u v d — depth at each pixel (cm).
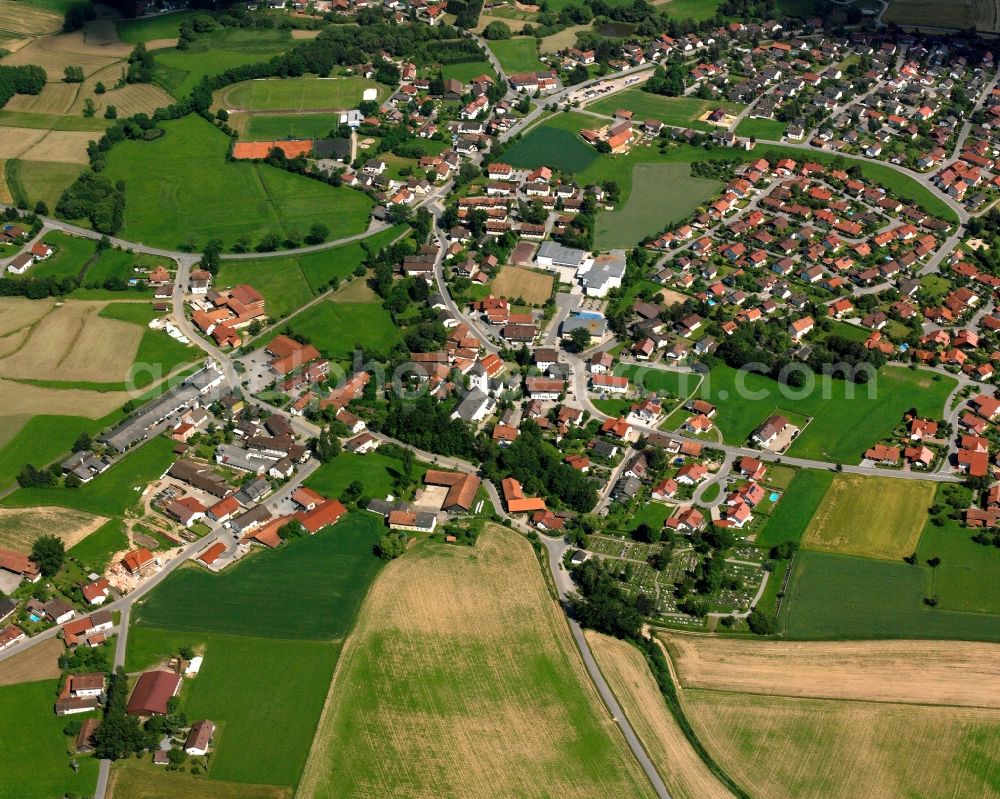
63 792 19700
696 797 19475
